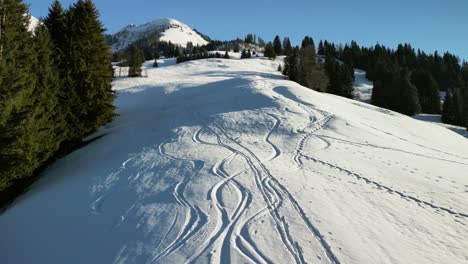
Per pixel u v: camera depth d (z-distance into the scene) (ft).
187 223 31.68
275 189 38.32
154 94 117.39
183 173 45.29
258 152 53.47
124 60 302.66
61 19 77.30
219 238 28.76
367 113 89.45
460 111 194.08
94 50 77.97
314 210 33.12
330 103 90.17
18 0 60.18
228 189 38.68
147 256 27.66
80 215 38.24
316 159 49.73
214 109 83.41
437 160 56.59
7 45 56.34
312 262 25.22
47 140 60.85
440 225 31.89
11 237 38.19
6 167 50.16
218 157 51.01
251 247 27.17
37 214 41.73
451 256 26.99
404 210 34.60
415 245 28.22
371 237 28.96
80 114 73.77
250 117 74.08
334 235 28.81
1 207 50.78
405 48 408.46
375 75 319.27
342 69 246.88
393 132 73.72
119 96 120.88
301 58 199.82
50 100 63.00
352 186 39.99
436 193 39.68
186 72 263.70
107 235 32.55
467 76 347.97
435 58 392.06
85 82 75.20
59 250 32.71
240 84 107.24
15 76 52.60
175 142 62.03
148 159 53.67
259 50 533.14
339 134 64.13
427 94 237.45
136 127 79.36
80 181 49.24
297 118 72.64
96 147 70.03
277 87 100.07
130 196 40.06
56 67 69.31
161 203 36.68
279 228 29.78
